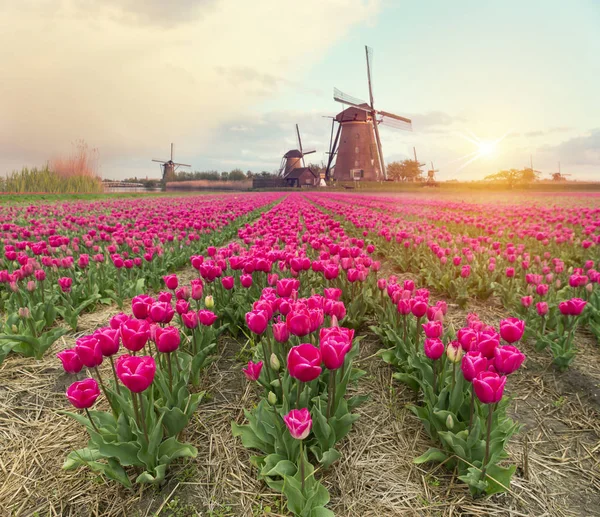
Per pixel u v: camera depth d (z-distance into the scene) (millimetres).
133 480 2738
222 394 3783
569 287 5898
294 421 2084
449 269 7078
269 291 3676
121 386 3139
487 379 2176
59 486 2732
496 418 2861
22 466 2920
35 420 3438
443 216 13898
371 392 3809
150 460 2604
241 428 2945
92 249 8422
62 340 4891
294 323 2695
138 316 3219
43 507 2568
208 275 4500
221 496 2633
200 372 4145
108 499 2621
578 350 4398
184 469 2855
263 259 4508
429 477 2771
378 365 4273
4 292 5957
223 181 94312
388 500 2580
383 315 4777
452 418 2738
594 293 5152
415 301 3564
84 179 40875
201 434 3229
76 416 2740
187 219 11742
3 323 4945
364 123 74875
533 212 15031
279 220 10641
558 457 2975
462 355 2785
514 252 6918
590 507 2531
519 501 2566
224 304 5043
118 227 9875
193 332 3924
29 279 5680
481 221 11945
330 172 84750
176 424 2896
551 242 9000
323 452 2699
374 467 2867
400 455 2986
